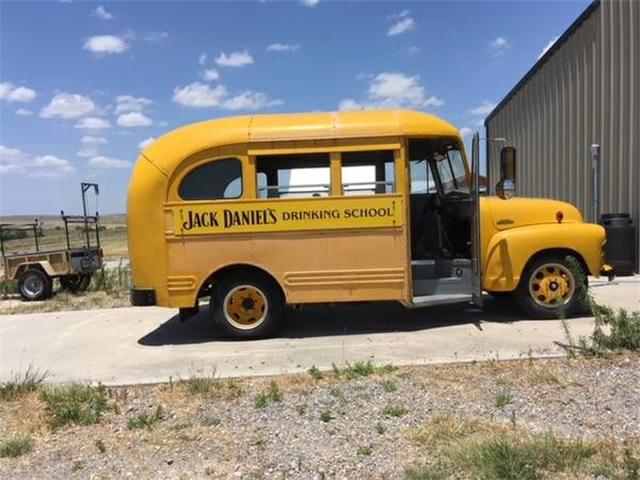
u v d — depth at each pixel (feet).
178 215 24.67
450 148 25.86
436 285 25.45
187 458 14.32
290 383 19.11
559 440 13.85
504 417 15.53
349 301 24.70
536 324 25.32
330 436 15.06
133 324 30.40
